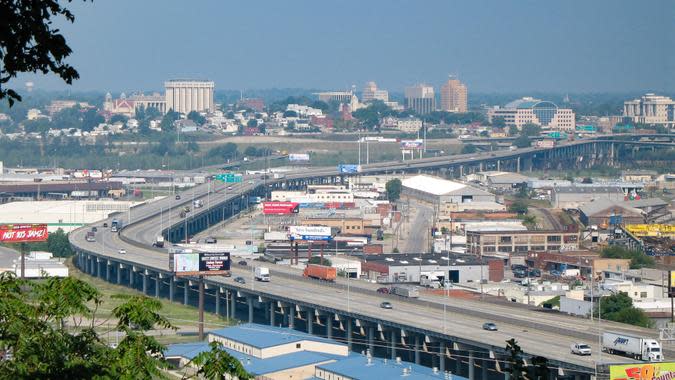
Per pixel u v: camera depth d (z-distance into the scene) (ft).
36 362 205.98
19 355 205.98
